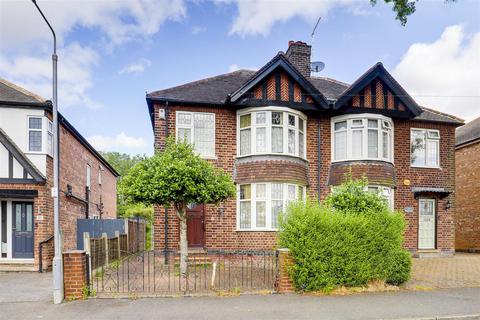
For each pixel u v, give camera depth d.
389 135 15.38
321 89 16.34
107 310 7.32
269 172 13.52
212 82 15.62
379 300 8.19
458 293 8.93
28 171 13.14
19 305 7.76
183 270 10.30
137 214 29.06
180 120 14.02
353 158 14.55
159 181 9.59
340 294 8.66
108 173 27.34
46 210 13.35
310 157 14.86
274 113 14.07
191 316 6.98
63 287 8.05
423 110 16.94
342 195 10.16
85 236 10.19
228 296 8.37
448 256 15.84
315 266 8.71
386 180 14.55
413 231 15.56
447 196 16.20
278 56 13.88
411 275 11.15
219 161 14.09
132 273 11.22
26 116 13.60
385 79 14.96
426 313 7.29
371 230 9.30
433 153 16.39
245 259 13.46
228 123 14.35
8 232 13.80
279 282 8.75
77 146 18.03
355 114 14.76
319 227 8.96
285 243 9.08
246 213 13.91
